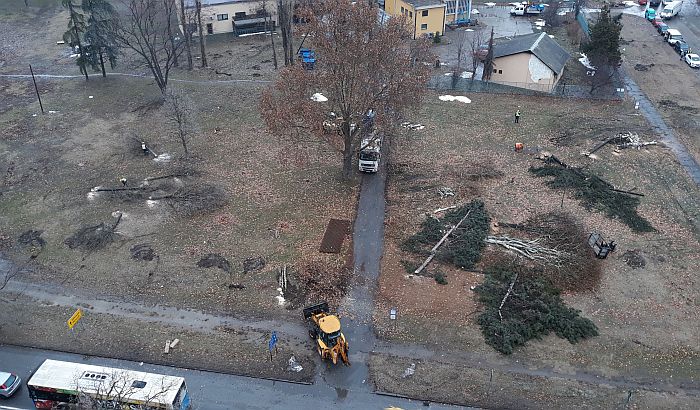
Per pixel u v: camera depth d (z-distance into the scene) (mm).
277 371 29203
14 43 75938
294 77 39500
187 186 44625
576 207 41969
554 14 83188
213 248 37906
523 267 35750
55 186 44656
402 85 40250
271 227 40062
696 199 43156
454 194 43594
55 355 30047
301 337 31234
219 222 40500
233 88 62500
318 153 49562
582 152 49656
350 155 44406
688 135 52750
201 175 46281
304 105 39750
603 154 49344
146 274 35656
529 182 45250
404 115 52875
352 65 38875
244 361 29766
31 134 52438
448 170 47062
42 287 34625
